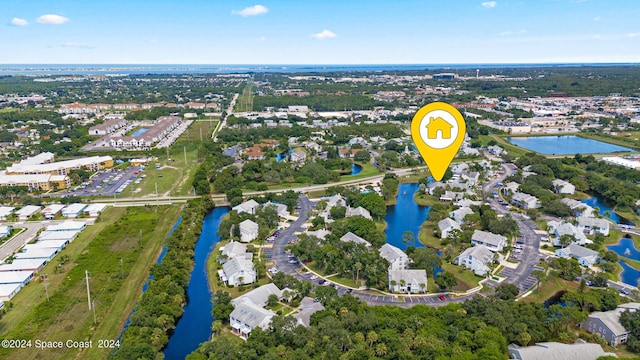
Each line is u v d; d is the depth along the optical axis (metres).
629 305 162.88
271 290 177.25
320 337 142.12
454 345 137.12
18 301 173.00
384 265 192.38
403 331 146.38
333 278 197.12
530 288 188.00
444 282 183.25
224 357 132.00
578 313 155.25
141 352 135.50
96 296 176.38
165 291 173.38
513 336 144.25
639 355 144.12
